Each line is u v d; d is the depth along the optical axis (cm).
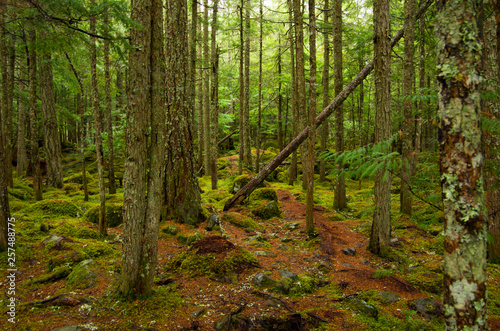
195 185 740
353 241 696
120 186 1369
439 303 382
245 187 906
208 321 344
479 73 183
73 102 1991
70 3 324
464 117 184
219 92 2273
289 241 691
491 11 310
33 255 500
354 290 450
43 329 304
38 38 397
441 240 662
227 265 478
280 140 1972
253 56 2598
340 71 1028
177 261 500
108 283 410
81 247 520
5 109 987
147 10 362
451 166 189
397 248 641
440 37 192
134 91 355
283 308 380
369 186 1467
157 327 324
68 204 776
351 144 2012
